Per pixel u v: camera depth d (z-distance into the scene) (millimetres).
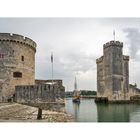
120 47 73812
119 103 71312
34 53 45781
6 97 38188
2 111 25125
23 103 34156
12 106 29328
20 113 24781
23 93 34375
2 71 38531
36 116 24094
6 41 39281
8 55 39188
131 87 73250
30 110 27516
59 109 33625
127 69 75125
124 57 74875
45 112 28688
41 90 33750
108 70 74375
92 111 48812
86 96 121812
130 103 71500
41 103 33562
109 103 71938
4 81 38406
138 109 54938
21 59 40625
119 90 72250
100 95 80062
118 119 35812
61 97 33906
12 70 39250
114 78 71938
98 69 82188
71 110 50844
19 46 40469
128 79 74688
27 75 41812
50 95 33688
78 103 85562
